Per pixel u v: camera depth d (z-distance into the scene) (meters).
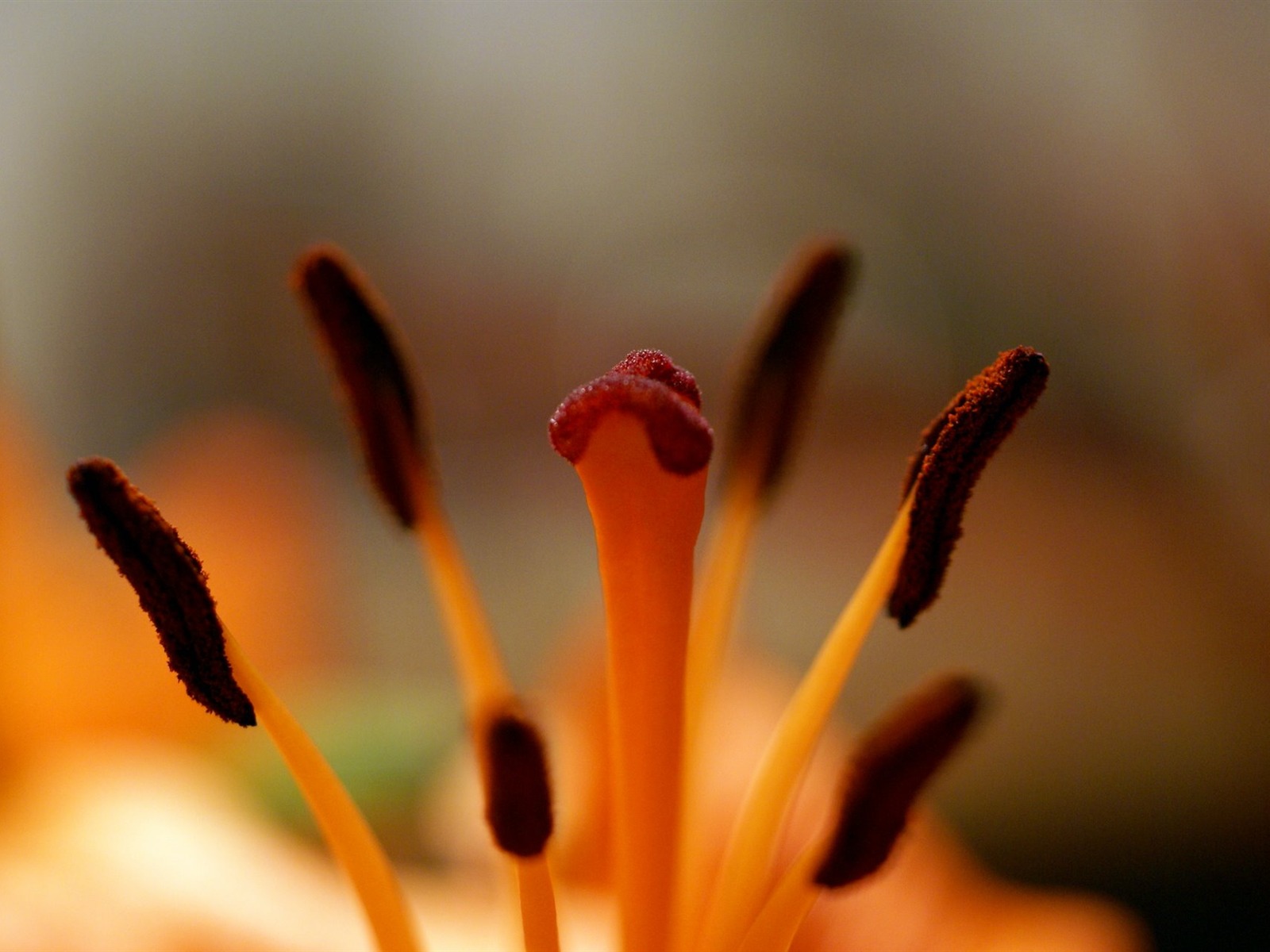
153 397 0.46
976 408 0.14
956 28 0.35
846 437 0.38
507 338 0.46
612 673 0.14
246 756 0.19
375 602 0.35
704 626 0.16
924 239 0.36
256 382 0.46
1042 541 0.32
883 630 0.33
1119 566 0.31
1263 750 0.26
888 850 0.15
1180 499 0.29
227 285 0.46
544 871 0.14
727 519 0.16
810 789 0.18
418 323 0.46
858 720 0.29
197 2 0.46
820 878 0.15
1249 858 0.23
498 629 0.35
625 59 0.45
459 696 0.21
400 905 0.14
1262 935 0.22
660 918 0.14
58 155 0.46
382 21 0.47
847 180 0.39
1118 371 0.31
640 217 0.45
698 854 0.15
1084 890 0.23
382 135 0.47
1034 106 0.33
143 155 0.46
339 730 0.19
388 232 0.47
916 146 0.37
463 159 0.47
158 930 0.17
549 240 0.47
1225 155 0.29
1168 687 0.28
